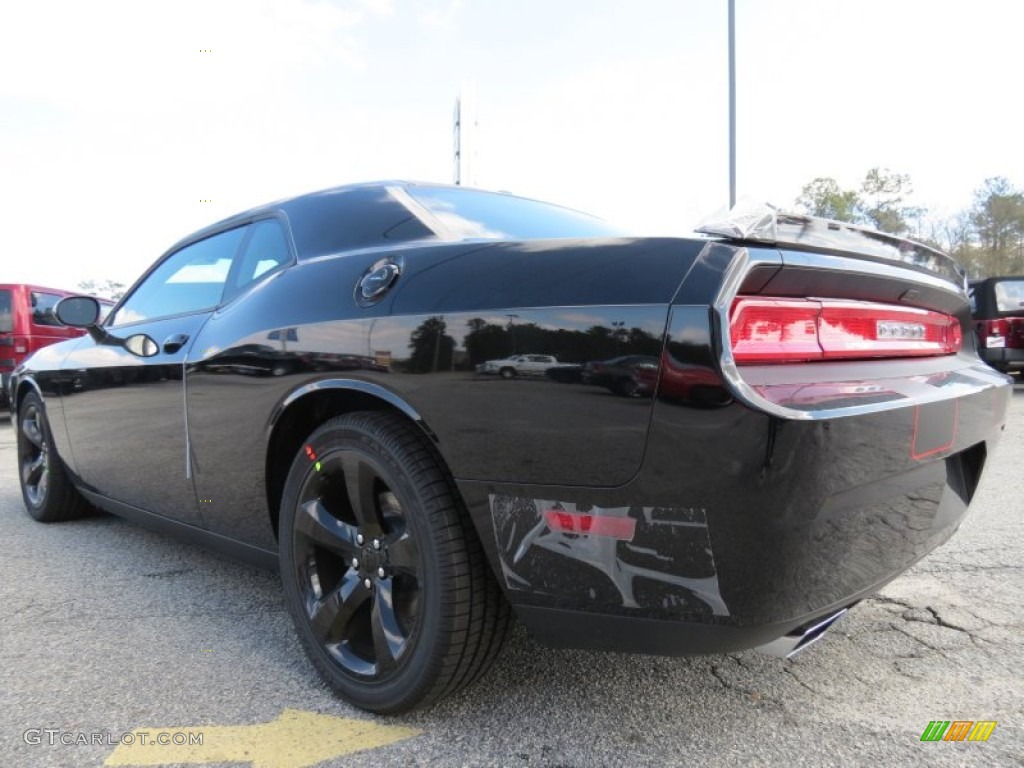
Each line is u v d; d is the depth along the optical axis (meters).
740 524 1.36
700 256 1.45
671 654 1.55
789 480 1.34
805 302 1.55
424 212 2.17
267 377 2.13
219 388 2.34
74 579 3.04
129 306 3.37
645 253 1.52
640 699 1.97
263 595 2.84
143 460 2.85
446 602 1.72
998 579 2.87
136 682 2.12
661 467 1.41
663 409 1.39
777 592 1.41
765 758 1.70
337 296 2.01
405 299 1.82
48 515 3.99
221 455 2.38
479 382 1.64
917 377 1.81
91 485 3.47
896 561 1.72
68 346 3.66
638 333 1.43
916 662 2.19
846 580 1.56
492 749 1.75
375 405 1.97
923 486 1.75
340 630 2.04
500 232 2.19
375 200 2.28
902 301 1.87
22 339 9.87
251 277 2.51
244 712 1.94
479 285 1.71
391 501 1.91
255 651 2.32
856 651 2.26
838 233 1.70
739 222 1.46
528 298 1.61
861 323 1.71
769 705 1.94
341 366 1.90
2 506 4.54
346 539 1.98
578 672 2.12
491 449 1.62
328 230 2.27
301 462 2.08
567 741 1.78
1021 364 9.95
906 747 1.74
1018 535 3.45
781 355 1.49
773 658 2.21
